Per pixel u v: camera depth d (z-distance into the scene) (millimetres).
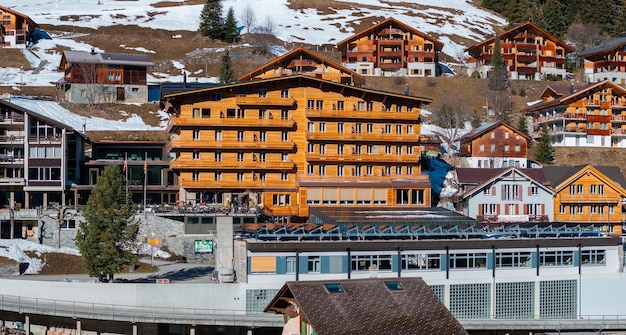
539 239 92562
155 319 81812
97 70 170500
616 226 126875
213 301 85875
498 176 123000
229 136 123562
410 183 125438
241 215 114875
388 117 128000
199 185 121812
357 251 88375
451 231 94312
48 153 119250
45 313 84562
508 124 157750
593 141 167625
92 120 158000
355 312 59281
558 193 124875
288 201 124312
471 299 90250
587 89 167000
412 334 57906
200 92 122312
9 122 119688
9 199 119375
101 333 85500
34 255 102438
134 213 96812
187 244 110188
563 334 81062
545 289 92375
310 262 87438
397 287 62500
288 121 124688
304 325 61188
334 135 125688
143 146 134125
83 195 123250
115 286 86500
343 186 123875
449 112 171625
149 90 179500
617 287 94062
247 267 86250
